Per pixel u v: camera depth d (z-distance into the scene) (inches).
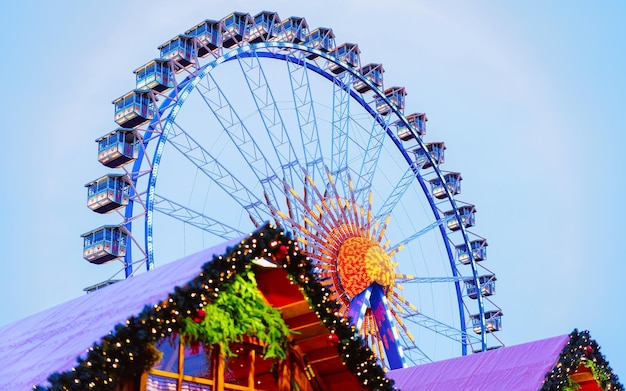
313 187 1619.1
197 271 595.8
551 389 831.1
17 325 782.5
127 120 1734.7
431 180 2278.5
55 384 506.3
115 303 638.5
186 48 1852.9
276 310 665.6
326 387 695.1
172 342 611.2
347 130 1973.4
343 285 1581.0
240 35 1945.1
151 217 1608.0
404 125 2178.9
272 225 620.1
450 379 923.4
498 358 912.3
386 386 668.1
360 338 660.7
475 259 2353.6
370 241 1654.8
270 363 675.4
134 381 572.7
